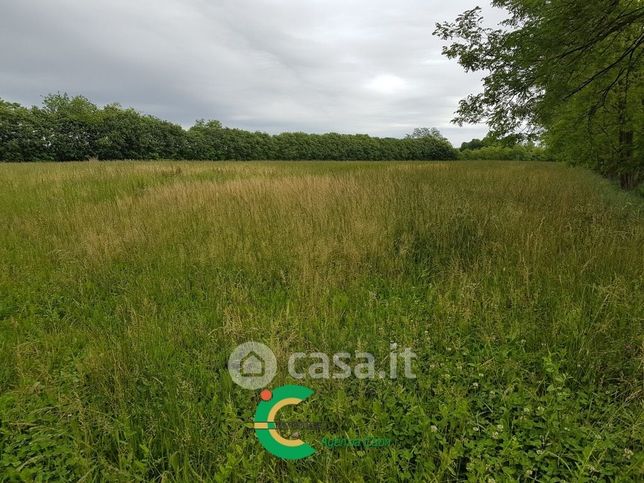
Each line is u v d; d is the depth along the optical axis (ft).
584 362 8.29
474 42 24.63
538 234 15.28
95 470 6.22
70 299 12.19
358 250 15.08
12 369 8.41
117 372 7.97
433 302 11.56
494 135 27.63
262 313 10.66
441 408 6.95
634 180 43.21
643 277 11.81
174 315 10.80
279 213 20.56
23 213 21.68
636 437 6.43
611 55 23.13
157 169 43.47
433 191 27.50
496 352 8.94
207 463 6.36
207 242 16.40
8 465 6.21
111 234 16.85
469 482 5.69
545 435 6.55
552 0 19.53
